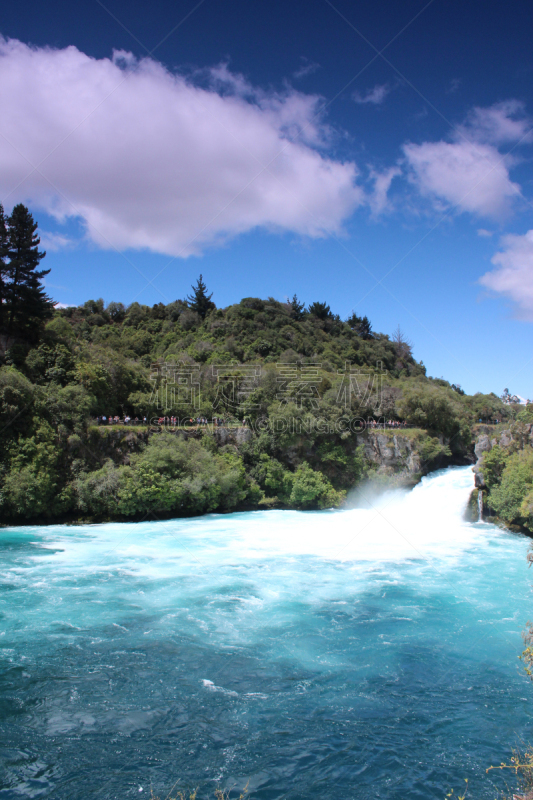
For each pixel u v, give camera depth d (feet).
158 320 428.97
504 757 55.52
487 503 180.24
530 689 69.15
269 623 88.17
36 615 88.58
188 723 60.08
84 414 182.29
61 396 181.27
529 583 112.37
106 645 78.28
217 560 126.52
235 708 63.31
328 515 192.03
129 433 188.34
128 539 146.51
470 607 97.35
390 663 75.31
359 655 77.46
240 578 112.37
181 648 77.97
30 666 71.26
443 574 118.52
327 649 79.10
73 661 73.05
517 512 163.43
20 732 57.31
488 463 182.60
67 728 58.34
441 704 65.36
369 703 65.26
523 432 179.73
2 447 164.35
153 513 177.78
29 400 171.83
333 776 52.03
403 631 86.02
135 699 64.44
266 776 51.85
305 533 160.35
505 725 61.26
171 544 141.90
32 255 213.87
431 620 90.84
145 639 80.59
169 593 101.55
